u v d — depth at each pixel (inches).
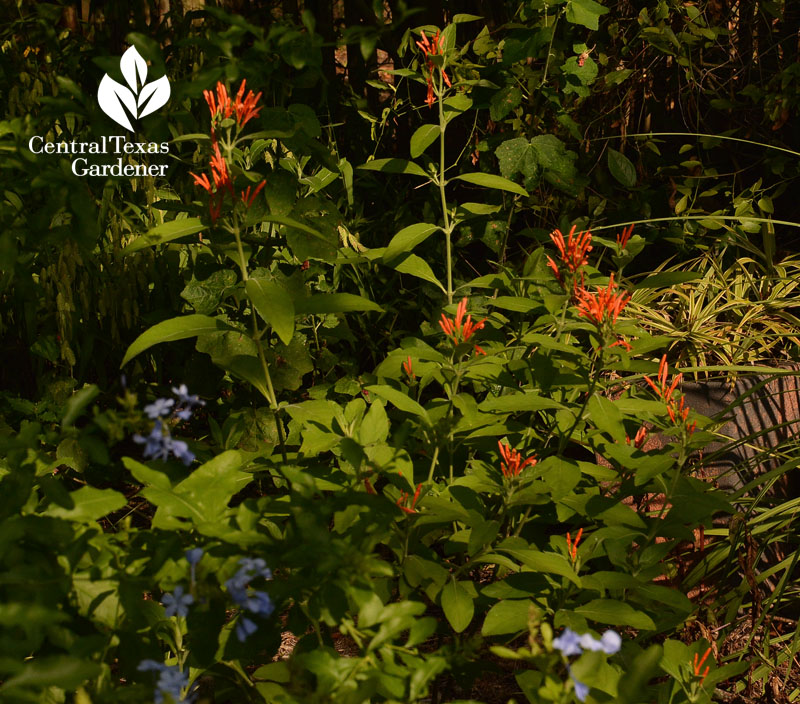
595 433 86.7
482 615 90.0
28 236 69.5
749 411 107.4
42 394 117.2
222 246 77.3
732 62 160.6
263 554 54.5
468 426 80.5
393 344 139.4
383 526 60.4
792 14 158.1
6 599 50.7
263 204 85.7
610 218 150.9
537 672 66.1
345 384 113.0
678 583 93.1
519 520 88.0
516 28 126.6
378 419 74.9
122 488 119.6
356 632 51.7
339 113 168.4
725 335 122.7
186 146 128.9
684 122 158.1
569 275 78.6
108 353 128.6
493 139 131.2
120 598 52.4
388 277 148.6
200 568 53.6
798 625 86.8
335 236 89.9
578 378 81.7
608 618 70.5
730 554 91.3
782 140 159.0
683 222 148.9
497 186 97.7
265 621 57.2
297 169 109.1
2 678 46.6
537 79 129.0
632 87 153.7
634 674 48.4
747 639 91.8
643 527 76.5
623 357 80.6
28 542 55.6
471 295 119.6
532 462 72.6
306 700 48.7
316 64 68.4
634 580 73.0
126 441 122.0
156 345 124.6
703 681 68.9
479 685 83.5
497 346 95.3
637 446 83.9
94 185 108.1
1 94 123.2
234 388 115.3
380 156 168.6
